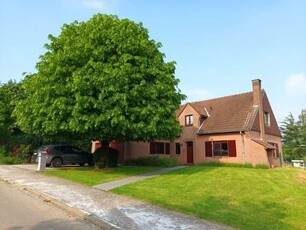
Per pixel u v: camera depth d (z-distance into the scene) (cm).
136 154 3012
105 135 1878
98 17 2003
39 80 1881
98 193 1292
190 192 1316
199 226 841
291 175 1930
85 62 1847
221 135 3136
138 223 861
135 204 1095
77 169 2217
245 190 1399
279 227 894
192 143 3350
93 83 1733
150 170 2141
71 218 927
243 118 3091
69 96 1805
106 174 1900
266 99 3378
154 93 1795
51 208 1050
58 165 2464
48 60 1914
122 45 1842
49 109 1794
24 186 1447
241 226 855
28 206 1065
